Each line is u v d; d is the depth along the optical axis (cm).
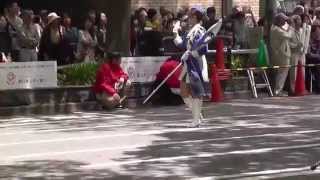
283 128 2009
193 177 1384
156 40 2738
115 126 2069
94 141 1805
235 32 3030
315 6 3831
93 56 2731
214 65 2678
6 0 3262
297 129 1989
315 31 3028
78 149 1691
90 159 1566
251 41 3041
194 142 1778
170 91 2556
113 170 1451
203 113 2338
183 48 2198
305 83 2989
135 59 2581
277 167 1477
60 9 3381
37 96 2411
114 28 2711
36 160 1559
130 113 2377
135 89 2581
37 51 2553
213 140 1806
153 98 2597
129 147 1711
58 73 2522
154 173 1421
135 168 1469
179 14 2973
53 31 2541
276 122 2130
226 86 2809
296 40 2886
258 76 2938
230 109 2447
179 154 1619
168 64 2548
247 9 3456
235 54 2925
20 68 2392
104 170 1449
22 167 1484
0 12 3244
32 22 2544
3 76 2364
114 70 2492
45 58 2541
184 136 1872
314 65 2945
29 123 2159
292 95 2914
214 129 1994
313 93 2984
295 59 2898
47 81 2444
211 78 2675
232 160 1550
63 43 2580
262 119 2197
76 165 1501
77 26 3278
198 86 2011
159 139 1827
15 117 2312
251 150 1667
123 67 2555
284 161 1540
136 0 3516
